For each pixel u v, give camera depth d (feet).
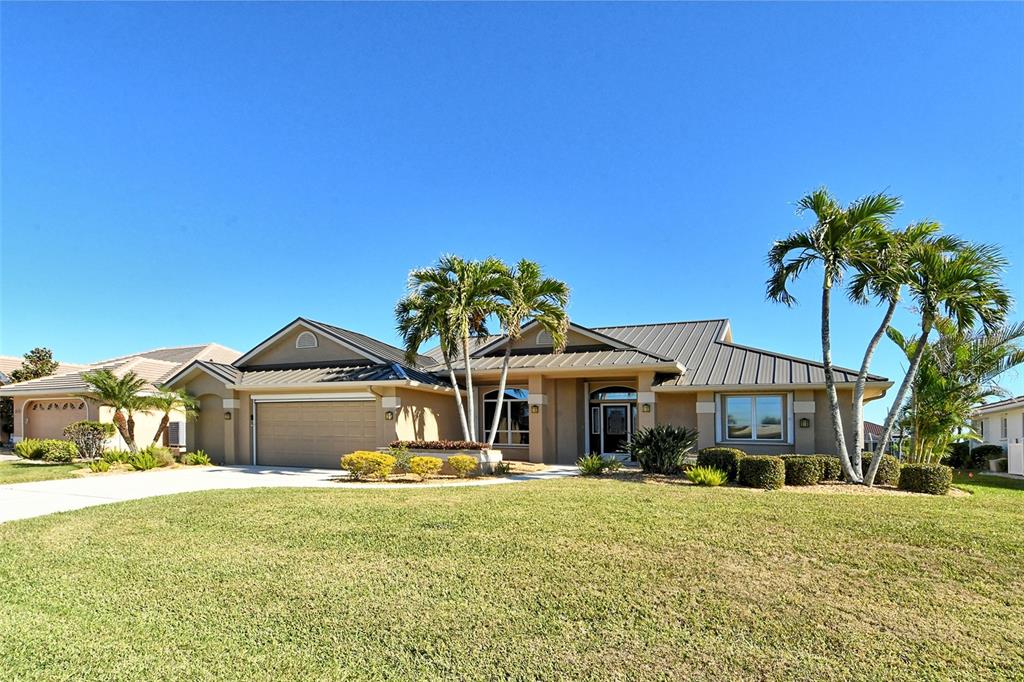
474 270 58.75
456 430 77.36
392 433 63.21
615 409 70.13
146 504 36.76
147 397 69.10
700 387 61.41
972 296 42.06
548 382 69.26
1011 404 84.07
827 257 43.86
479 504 34.86
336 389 66.59
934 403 59.31
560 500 36.06
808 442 59.16
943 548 25.04
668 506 33.91
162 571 22.67
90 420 87.25
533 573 21.89
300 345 73.41
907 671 14.51
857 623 17.37
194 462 68.39
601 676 14.26
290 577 21.79
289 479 53.36
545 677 14.23
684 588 20.25
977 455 87.10
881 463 46.73
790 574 21.72
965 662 14.97
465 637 16.43
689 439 52.29
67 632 16.88
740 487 43.06
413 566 22.97
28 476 55.31
